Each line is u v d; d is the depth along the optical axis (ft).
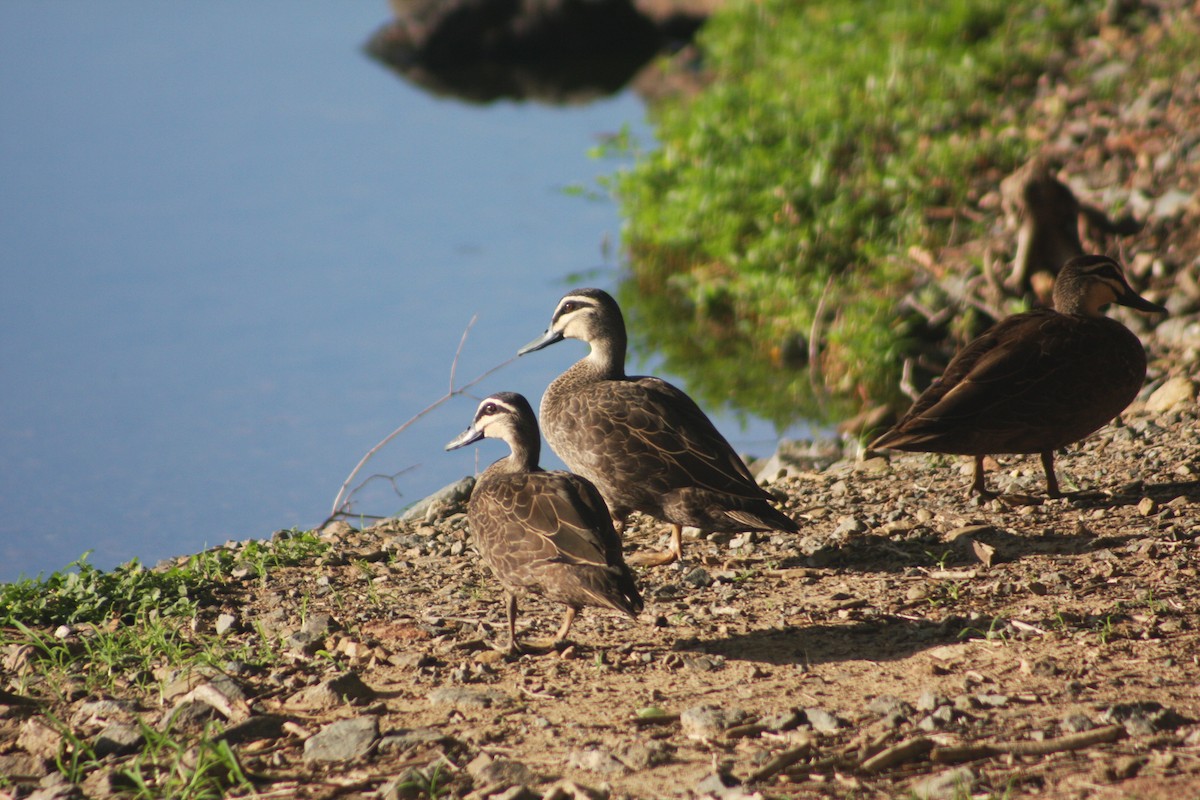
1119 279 43.83
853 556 39.86
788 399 66.28
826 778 25.02
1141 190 71.72
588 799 24.09
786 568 39.34
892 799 24.02
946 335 68.80
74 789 25.95
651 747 26.55
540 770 26.27
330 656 33.73
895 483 47.96
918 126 86.12
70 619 37.60
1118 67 90.12
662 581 39.14
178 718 29.50
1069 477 45.27
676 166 92.02
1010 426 40.37
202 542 50.85
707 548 42.24
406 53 157.48
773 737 27.17
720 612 35.76
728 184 84.48
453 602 38.52
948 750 25.40
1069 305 44.14
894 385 65.16
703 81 138.92
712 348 74.23
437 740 27.71
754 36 126.52
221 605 39.09
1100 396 41.19
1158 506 41.11
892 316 69.51
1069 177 76.28
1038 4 105.81
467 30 159.12
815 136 87.51
